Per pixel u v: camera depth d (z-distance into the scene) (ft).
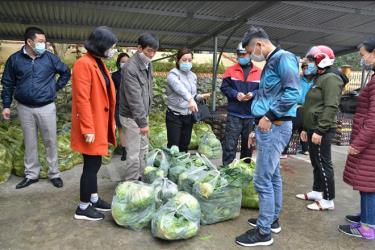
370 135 8.62
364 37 21.25
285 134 8.38
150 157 12.17
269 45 8.39
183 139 14.08
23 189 12.62
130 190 9.63
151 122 20.36
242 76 13.43
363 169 9.00
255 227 9.36
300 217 10.80
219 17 16.29
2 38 18.81
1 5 13.42
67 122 18.13
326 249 8.86
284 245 9.00
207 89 27.73
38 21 16.22
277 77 8.14
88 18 16.10
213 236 9.35
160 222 8.73
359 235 9.50
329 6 15.06
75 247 8.58
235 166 10.54
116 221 9.54
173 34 19.86
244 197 11.23
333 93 10.16
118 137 17.88
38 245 8.63
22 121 12.62
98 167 10.23
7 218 10.12
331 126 10.59
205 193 9.62
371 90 8.72
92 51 9.39
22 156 13.93
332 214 11.08
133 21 16.88
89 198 10.13
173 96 13.32
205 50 25.59
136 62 10.91
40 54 12.26
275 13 16.29
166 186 9.97
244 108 13.41
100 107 9.59
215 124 20.56
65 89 19.89
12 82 12.51
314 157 11.20
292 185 13.96
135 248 8.61
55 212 10.63
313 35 21.04
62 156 14.78
